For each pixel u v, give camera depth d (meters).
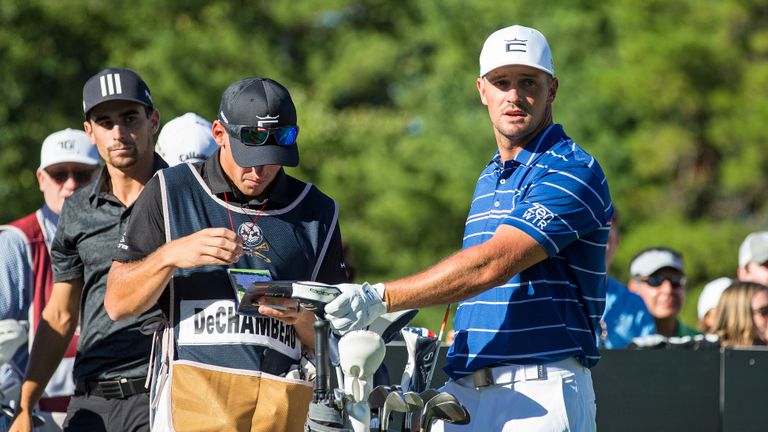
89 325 17.42
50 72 74.38
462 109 76.69
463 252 14.06
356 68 86.50
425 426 13.52
